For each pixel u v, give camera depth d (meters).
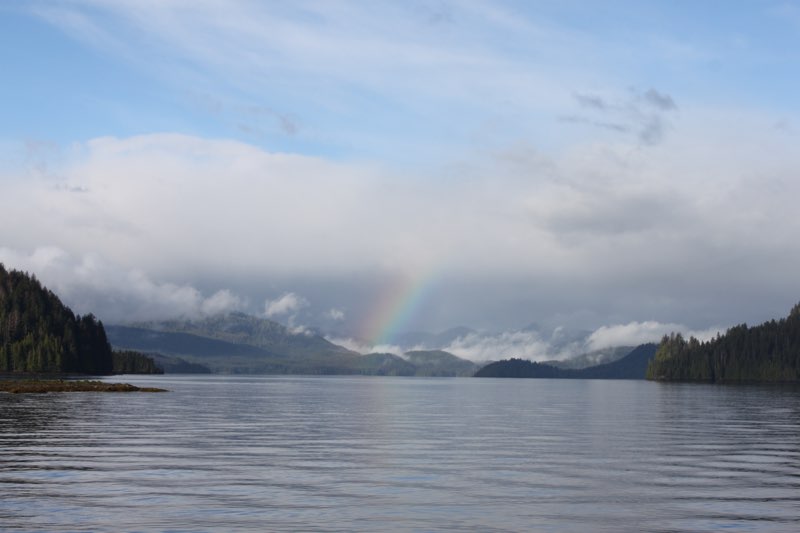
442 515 35.78
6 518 34.31
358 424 92.94
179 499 38.84
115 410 110.44
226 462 52.91
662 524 34.59
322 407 139.25
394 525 33.66
